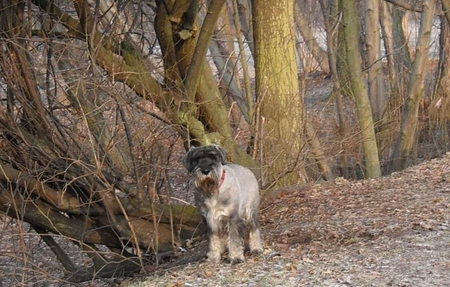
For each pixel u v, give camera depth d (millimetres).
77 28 13359
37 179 12672
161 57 14672
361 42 25547
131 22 15656
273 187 15188
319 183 15852
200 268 10398
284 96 15977
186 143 14375
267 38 16219
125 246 13031
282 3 16062
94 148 12344
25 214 13203
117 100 12664
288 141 15477
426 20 20094
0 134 12789
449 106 23047
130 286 10797
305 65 17984
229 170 10406
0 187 12898
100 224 13578
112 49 13656
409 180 15289
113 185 12867
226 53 21219
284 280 9312
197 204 10523
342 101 21688
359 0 25125
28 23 12766
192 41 14312
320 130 17578
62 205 13164
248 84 17656
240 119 17828
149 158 13625
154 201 13898
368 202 13789
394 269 9312
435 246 10227
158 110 14336
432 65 29859
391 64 25344
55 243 13773
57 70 12531
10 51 12414
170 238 13789
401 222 11961
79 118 12445
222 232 10562
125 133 13570
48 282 13641
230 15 23703
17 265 13023
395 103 21688
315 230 12055
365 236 11438
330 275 9312
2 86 12680
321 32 28016
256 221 10898
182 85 14195
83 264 14867
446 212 12328
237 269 10094
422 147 23266
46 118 12609
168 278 10430
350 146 18078
